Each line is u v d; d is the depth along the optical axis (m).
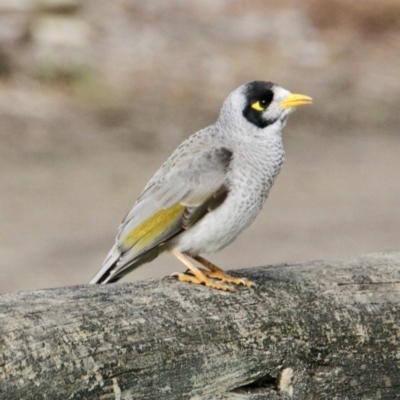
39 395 5.43
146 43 24.95
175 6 27.61
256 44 26.33
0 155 18.55
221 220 7.67
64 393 5.50
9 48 22.81
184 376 5.93
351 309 6.59
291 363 6.30
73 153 18.94
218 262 14.55
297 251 15.12
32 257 14.23
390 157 19.97
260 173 7.73
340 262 7.12
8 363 5.38
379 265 7.05
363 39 27.58
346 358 6.48
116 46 24.44
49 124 20.11
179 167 7.75
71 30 24.23
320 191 17.92
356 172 18.98
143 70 23.52
